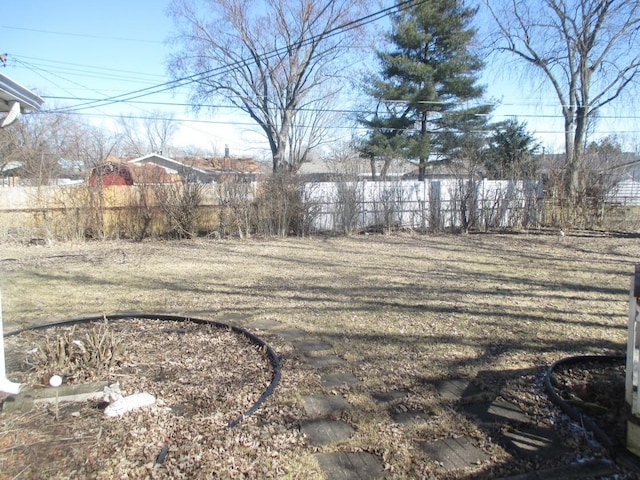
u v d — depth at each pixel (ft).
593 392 10.30
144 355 13.12
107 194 41.96
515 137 77.20
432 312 17.90
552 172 50.39
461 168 59.21
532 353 13.44
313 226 46.19
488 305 18.99
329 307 18.76
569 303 19.34
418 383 11.48
